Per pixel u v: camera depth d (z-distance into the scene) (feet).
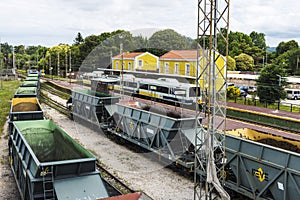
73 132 64.39
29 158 28.78
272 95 96.22
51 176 25.57
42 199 25.61
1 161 46.50
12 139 40.14
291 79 136.46
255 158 32.86
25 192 29.04
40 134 42.78
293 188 29.63
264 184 32.60
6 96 120.57
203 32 31.45
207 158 31.76
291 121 68.23
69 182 25.70
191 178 41.32
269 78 99.71
